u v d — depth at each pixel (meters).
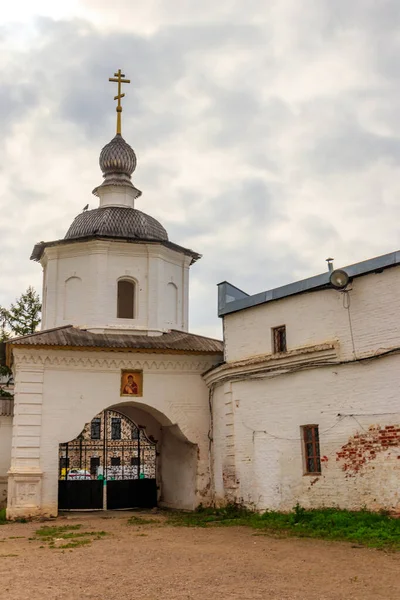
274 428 17.34
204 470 21.20
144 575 9.61
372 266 15.38
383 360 14.91
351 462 15.20
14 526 17.55
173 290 24.09
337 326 16.17
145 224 23.83
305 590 8.41
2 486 23.41
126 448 24.11
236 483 18.53
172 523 17.30
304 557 10.79
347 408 15.52
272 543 12.57
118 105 26.52
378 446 14.67
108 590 8.59
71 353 20.70
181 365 21.78
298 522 14.93
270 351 18.06
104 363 21.08
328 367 16.12
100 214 23.83
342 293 16.14
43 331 21.27
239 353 19.17
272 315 18.20
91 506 22.25
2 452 23.66
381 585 8.59
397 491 14.10
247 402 18.44
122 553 11.80
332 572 9.49
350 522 13.90
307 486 16.12
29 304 36.47
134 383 21.30
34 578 9.47
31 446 19.83
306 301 17.16
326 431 15.90
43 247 23.25
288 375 17.17
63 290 22.84
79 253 22.92
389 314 14.98
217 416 20.45
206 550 12.00
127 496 23.02
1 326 35.75
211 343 22.34
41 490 19.67
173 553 11.71
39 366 20.41
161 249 23.25
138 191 25.70
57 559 11.20
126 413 24.14
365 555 10.75
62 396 20.48
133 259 23.06
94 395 20.80
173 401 21.48
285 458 16.88
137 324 22.59
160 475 24.02
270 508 17.05
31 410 20.05
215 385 20.56
